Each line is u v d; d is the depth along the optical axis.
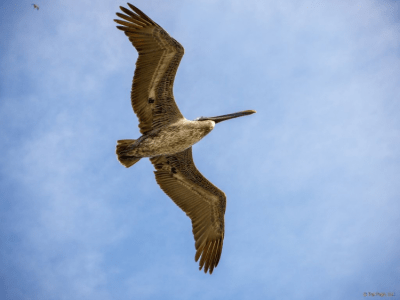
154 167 15.59
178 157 15.30
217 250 15.54
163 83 13.79
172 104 14.23
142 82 13.66
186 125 14.47
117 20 13.15
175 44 13.20
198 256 15.36
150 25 13.08
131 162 14.73
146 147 14.28
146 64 13.45
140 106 14.02
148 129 14.37
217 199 15.59
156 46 13.30
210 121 14.97
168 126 14.35
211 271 15.33
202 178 15.41
